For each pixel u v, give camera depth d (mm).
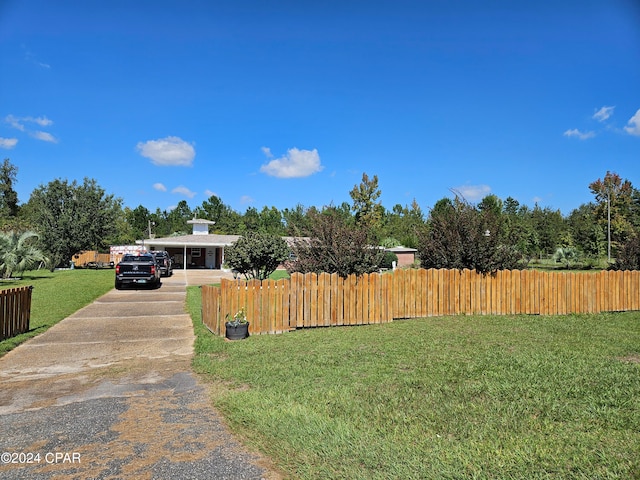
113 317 11867
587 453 3479
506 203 70750
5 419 4484
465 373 5762
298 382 5492
